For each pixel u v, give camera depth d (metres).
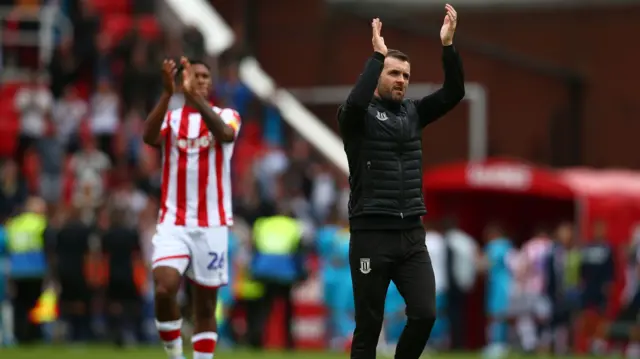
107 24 87.44
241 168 77.56
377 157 29.73
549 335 68.62
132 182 72.75
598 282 69.81
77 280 62.47
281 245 60.12
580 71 99.69
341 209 75.81
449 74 30.20
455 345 68.38
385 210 29.62
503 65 99.56
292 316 61.69
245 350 61.03
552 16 100.12
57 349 58.31
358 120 29.56
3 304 64.06
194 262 33.72
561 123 99.38
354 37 99.62
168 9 94.38
